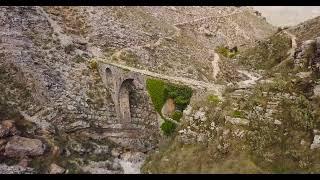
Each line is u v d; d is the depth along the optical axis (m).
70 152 62.75
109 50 82.94
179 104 69.25
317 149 54.25
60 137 64.44
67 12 88.06
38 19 82.00
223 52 105.62
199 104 65.44
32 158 59.75
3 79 67.94
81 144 64.56
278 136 56.88
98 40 84.38
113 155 65.25
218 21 122.06
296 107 58.72
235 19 129.00
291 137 56.53
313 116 57.38
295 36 97.50
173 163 59.81
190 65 85.88
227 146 57.56
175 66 83.69
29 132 62.53
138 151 67.69
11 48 72.81
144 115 71.38
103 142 67.56
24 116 64.81
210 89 69.25
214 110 62.56
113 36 86.69
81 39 83.31
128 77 71.56
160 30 97.19
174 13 113.88
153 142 69.25
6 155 58.78
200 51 96.25
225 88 68.25
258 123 58.34
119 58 80.75
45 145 61.22
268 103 60.03
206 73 85.50
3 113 63.41
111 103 72.25
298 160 54.38
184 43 96.25
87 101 70.75
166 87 71.00
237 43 117.38
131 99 72.50
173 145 63.00
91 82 74.00
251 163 54.94
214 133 60.16
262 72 91.19
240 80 86.00
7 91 66.75
